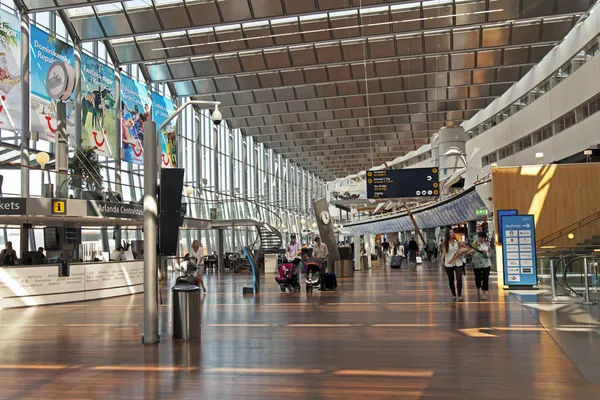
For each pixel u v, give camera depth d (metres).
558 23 28.70
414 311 12.87
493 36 29.53
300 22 28.56
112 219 19.89
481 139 45.97
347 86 37.62
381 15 27.75
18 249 23.72
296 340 9.44
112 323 12.19
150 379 6.92
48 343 9.70
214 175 43.72
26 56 23.56
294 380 6.71
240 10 25.62
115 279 18.98
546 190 19.38
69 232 20.56
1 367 7.78
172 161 36.22
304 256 21.02
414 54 30.66
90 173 22.72
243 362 7.79
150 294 9.52
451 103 41.25
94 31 27.08
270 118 45.28
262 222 34.84
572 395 5.78
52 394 6.31
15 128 22.73
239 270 34.75
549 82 33.03
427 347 8.53
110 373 7.30
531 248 17.14
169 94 36.94
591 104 27.08
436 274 26.69
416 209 48.09
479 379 6.53
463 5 26.78
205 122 42.84
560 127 31.41
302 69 34.84
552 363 7.27
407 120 45.66
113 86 30.03
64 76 19.86
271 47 29.30
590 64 26.61
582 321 10.86
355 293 17.80
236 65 32.56
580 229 19.11
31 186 23.98
